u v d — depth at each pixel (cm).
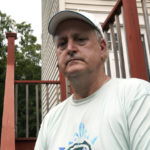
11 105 293
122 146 108
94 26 145
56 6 670
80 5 597
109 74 255
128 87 123
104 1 606
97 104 128
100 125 117
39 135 155
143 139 101
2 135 251
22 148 337
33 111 1548
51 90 819
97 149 111
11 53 389
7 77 345
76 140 123
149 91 114
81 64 136
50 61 866
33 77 2038
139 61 185
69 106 145
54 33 157
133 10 202
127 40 198
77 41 143
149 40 197
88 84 141
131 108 111
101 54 154
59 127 140
